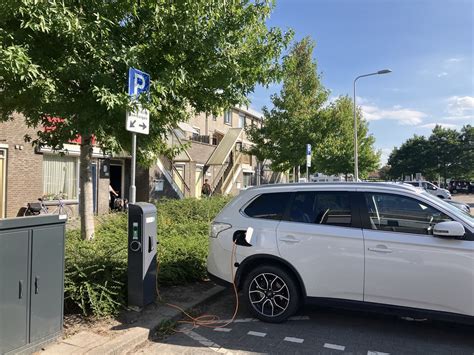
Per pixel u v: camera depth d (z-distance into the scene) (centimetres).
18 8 475
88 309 481
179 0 562
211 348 423
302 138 2036
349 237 461
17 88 543
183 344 432
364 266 451
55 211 1423
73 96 587
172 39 600
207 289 612
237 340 443
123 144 721
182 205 1236
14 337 347
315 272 471
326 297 469
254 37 681
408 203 461
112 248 580
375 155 4353
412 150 7475
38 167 1368
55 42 553
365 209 471
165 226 963
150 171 1897
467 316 417
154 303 529
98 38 543
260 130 2181
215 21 615
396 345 434
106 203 1675
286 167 2202
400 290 439
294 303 482
